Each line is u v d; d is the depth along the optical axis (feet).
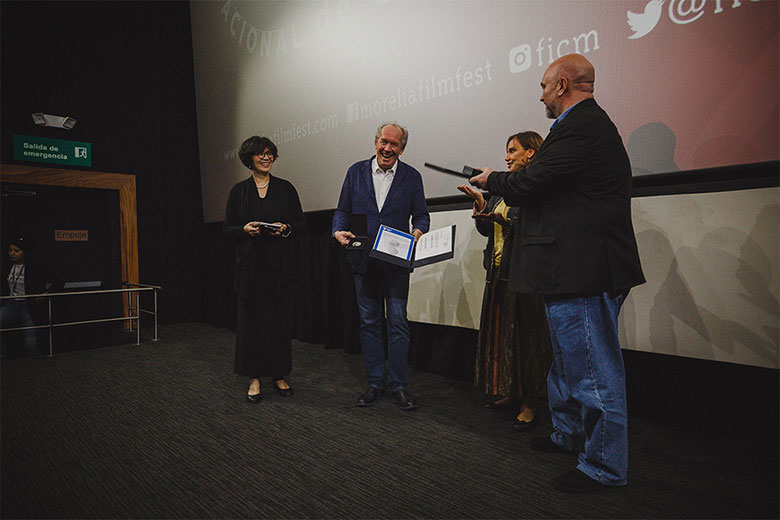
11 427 7.99
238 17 16.69
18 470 6.44
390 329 8.86
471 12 9.92
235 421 8.24
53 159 16.55
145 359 12.97
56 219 17.21
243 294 9.06
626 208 5.49
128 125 18.19
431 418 8.36
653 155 7.90
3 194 16.17
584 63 5.79
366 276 8.83
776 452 6.94
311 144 14.48
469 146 10.39
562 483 5.82
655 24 7.64
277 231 8.78
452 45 10.37
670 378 8.19
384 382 9.24
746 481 6.03
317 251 15.14
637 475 6.20
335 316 14.38
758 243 7.11
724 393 7.66
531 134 7.81
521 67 9.27
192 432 7.74
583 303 5.55
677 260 7.87
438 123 10.92
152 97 18.80
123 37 18.06
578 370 5.70
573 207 5.49
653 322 8.14
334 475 6.27
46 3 16.39
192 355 13.46
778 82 6.66
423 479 6.15
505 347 7.68
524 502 5.57
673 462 6.59
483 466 6.50
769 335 7.04
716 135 7.24
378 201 8.97
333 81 13.41
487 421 8.22
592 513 5.32
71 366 12.19
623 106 8.14
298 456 6.84
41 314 14.84
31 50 16.12
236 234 8.98
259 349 9.18
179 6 19.36
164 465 6.57
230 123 17.76
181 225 19.52
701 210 7.60
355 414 8.57
